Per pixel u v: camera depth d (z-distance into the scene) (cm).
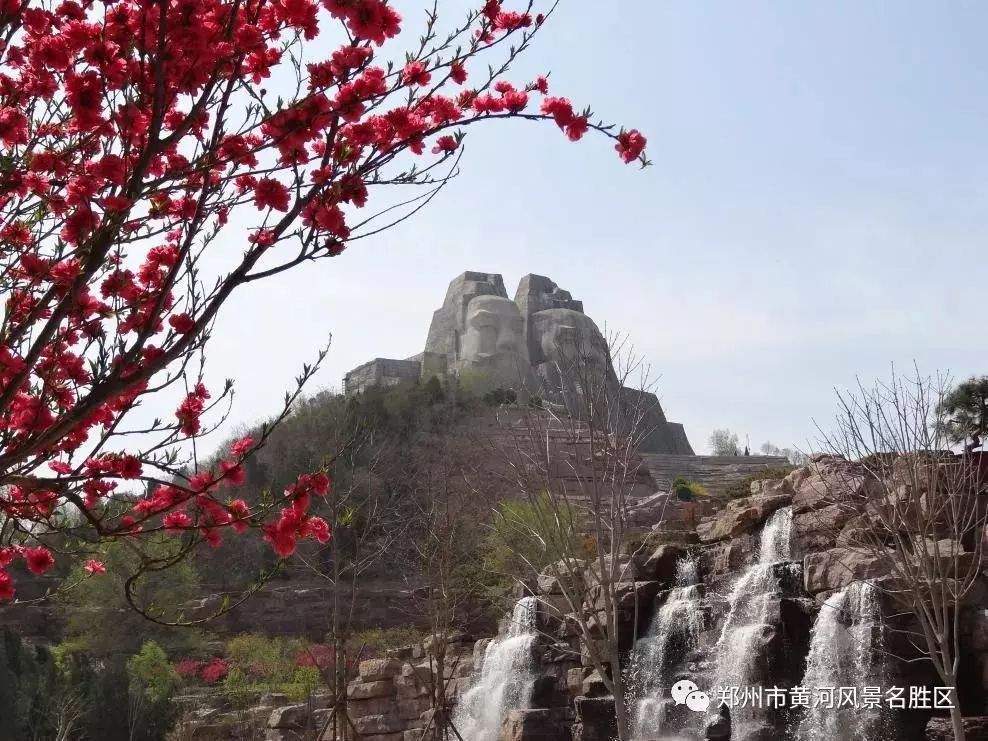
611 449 2308
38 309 561
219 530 610
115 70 548
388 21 534
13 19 529
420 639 4859
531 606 3794
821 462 3266
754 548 3481
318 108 559
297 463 4744
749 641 2936
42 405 524
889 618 2595
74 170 578
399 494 4088
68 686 3997
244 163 613
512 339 11688
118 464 595
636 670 3306
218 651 5631
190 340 521
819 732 2672
